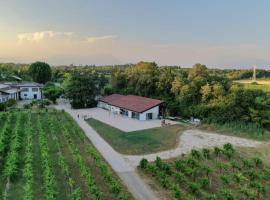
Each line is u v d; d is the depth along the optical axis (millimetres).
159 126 48938
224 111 51000
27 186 20859
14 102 69375
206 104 54750
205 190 23703
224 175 25672
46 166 25000
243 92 52562
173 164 29578
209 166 29391
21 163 27844
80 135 38125
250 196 21703
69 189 22672
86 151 32688
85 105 72688
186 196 22156
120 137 40594
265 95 53812
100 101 73312
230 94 52781
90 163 29047
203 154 32125
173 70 78688
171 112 60000
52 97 78000
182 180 24391
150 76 70312
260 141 40625
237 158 32594
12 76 117500
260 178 26203
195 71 64312
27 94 87875
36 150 32219
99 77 88562
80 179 24688
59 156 30047
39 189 22594
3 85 80125
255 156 33656
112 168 27953
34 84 90938
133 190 22984
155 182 24672
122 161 30219
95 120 54062
